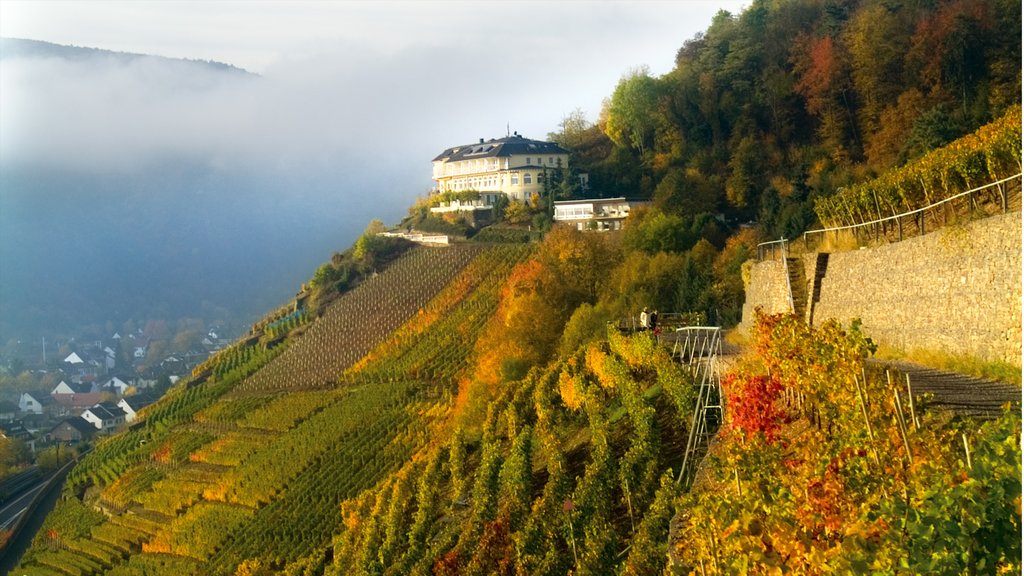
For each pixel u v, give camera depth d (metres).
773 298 49.16
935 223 38.09
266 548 75.69
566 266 94.75
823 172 105.38
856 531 14.34
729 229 108.19
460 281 125.00
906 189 40.09
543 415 52.62
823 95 127.62
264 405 115.25
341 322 130.75
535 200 147.00
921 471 15.16
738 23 158.38
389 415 92.75
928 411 19.47
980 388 24.39
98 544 94.19
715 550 18.03
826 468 17.78
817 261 43.94
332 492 79.94
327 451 89.81
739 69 147.00
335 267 147.62
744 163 125.12
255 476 91.12
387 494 64.75
